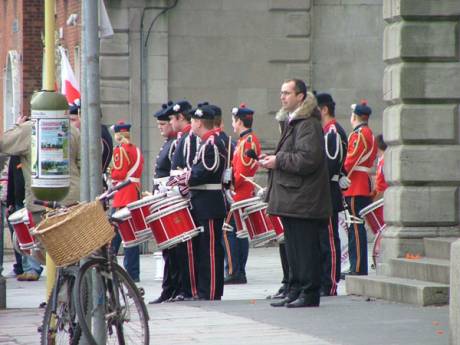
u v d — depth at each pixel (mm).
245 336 26750
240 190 42875
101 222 22562
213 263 35812
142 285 43625
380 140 46031
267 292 40406
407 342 25469
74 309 23000
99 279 23203
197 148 36406
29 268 46031
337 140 36938
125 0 59594
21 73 86062
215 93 60875
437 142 35469
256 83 61188
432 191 35344
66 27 73375
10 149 34906
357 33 61844
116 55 59625
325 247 36375
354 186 43188
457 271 23234
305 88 30844
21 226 36844
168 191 35469
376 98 61969
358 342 25578
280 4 61219
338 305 32125
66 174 27375
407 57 35344
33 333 28516
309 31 61500
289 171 30438
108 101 59688
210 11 60688
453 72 35344
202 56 60688
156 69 60062
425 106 35406
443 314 29906
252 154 30938
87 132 24281
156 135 59875
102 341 23125
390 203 35750
